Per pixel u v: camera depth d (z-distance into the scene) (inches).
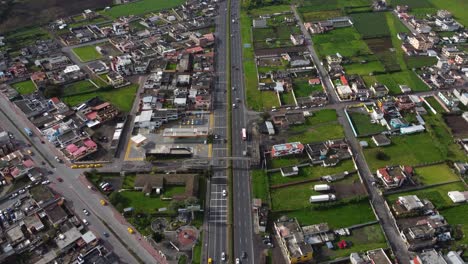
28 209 6638.8
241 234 6240.2
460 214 6594.5
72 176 7322.8
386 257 5767.7
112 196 6692.9
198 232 6269.7
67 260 5792.3
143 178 7101.4
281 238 6092.5
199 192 6978.4
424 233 6072.8
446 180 7258.9
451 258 5782.5
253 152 7755.9
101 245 5994.1
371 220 6501.0
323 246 6067.9
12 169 7347.4
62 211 6461.6
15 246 5999.0
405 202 6653.5
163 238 6151.6
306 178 7313.0
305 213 6619.1
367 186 7140.8
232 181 7214.6
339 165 7608.3
